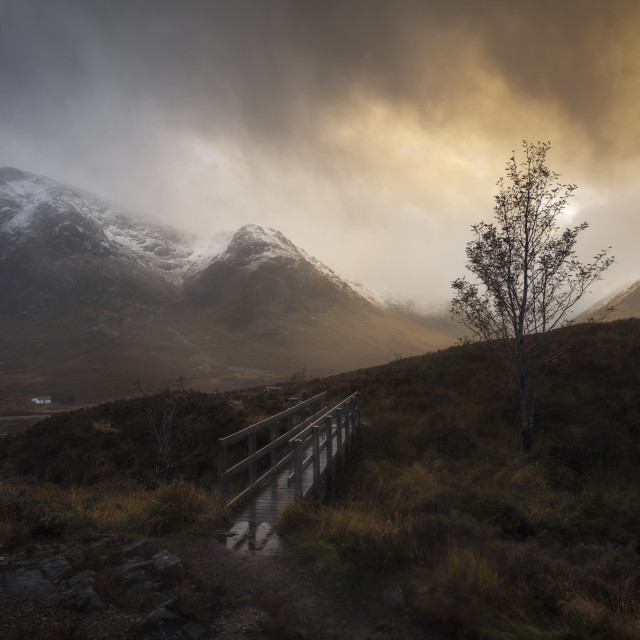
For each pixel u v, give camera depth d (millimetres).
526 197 12641
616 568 4930
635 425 12164
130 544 5730
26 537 5793
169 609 3875
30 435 21750
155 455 17094
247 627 3863
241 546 5992
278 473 9891
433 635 3834
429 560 5035
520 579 4617
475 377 17703
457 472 11469
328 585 4805
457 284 13547
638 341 17172
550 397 14578
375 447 13391
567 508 8273
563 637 3711
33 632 3438
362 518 7117
